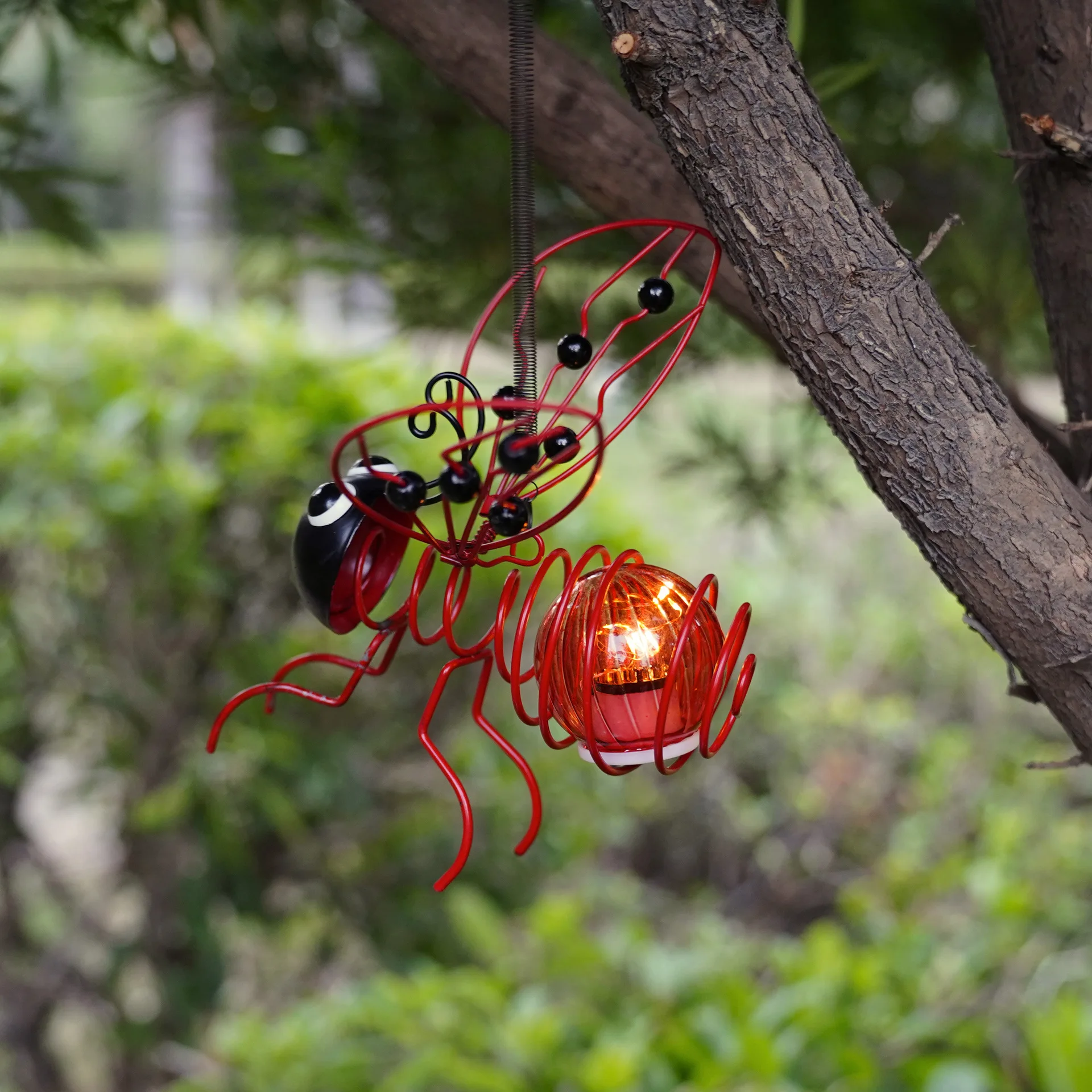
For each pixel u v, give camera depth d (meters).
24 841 3.72
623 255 2.21
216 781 3.45
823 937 3.23
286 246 2.41
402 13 1.44
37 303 4.37
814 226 0.98
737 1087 2.72
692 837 5.03
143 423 3.36
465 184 2.25
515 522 1.01
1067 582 1.03
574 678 1.16
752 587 5.12
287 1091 3.00
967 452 1.01
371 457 1.08
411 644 3.53
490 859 3.92
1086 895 4.12
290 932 3.90
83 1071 3.98
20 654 3.45
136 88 2.33
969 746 4.76
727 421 3.23
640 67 0.97
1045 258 1.32
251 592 3.52
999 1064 3.04
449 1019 3.08
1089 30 1.23
